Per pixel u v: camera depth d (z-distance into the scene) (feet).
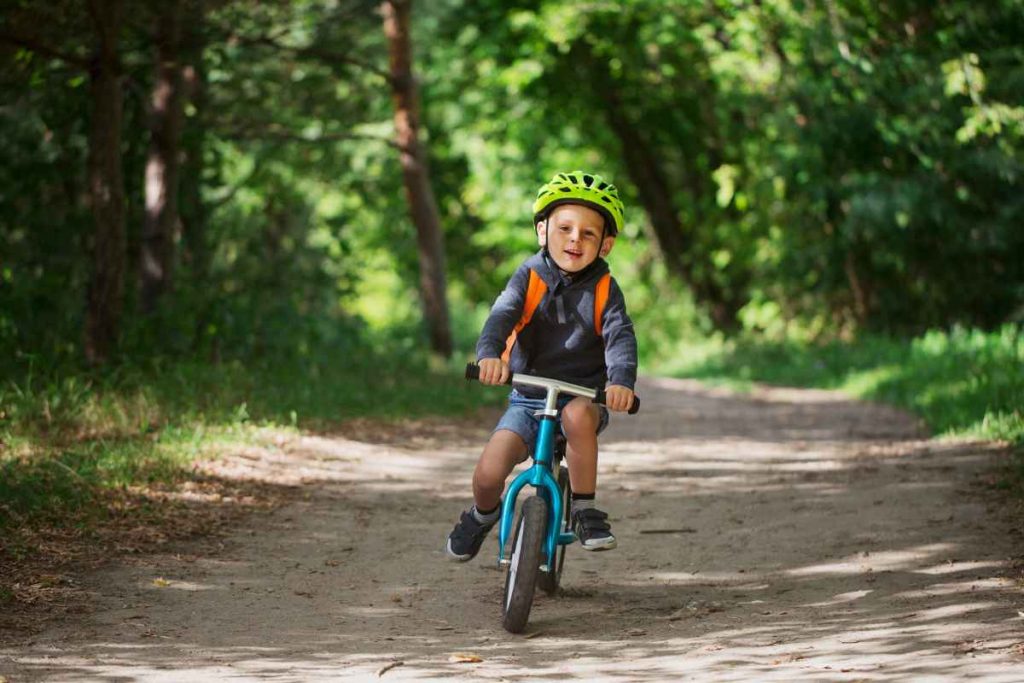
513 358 25.71
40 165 65.92
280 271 79.97
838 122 93.20
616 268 165.99
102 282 55.77
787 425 62.85
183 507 36.01
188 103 75.66
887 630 24.02
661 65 126.62
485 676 21.58
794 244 112.47
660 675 21.45
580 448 25.00
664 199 151.94
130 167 71.10
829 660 21.95
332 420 55.72
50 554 29.89
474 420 64.23
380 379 72.49
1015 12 85.51
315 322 75.51
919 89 89.25
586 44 132.77
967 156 90.12
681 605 27.37
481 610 27.07
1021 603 25.29
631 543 34.12
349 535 34.83
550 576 27.71
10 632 24.08
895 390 73.72
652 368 142.61
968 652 21.77
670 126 140.67
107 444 41.47
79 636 24.08
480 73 135.85
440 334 102.42
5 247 63.57
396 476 44.39
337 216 94.22
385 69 102.78
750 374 106.42
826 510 37.35
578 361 25.44
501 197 148.87
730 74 104.32
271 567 30.81
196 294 65.57
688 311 153.69
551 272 25.16
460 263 176.14
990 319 100.12
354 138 91.91
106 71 54.65
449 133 153.38
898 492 39.11
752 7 98.48
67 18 53.52
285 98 92.22
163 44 58.95
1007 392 56.03
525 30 127.95
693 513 38.09
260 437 48.03
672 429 61.67
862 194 93.91
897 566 29.84
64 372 51.62
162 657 22.86
